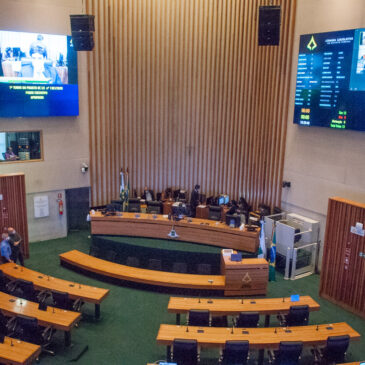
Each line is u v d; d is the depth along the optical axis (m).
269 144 13.62
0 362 6.90
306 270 12.05
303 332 7.91
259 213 13.82
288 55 12.70
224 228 12.02
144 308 9.94
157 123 14.51
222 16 13.71
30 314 8.25
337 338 7.32
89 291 9.35
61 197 13.61
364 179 10.68
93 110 13.66
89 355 8.23
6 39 11.42
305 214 12.55
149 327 9.22
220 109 14.33
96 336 8.83
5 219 11.73
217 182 14.87
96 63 13.40
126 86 13.97
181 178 14.98
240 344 7.04
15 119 12.30
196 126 14.57
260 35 9.21
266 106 13.55
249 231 11.84
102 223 12.75
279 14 8.96
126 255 12.29
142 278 10.49
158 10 13.67
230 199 14.77
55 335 8.73
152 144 14.64
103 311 9.77
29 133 12.76
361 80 10.06
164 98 14.34
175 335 7.64
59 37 12.13
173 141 14.71
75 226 14.59
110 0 13.17
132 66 13.88
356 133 10.74
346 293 10.26
